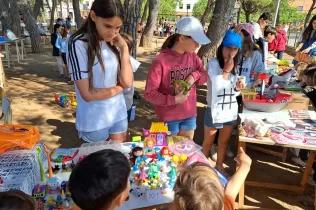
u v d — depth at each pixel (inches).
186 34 91.4
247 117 107.3
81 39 73.9
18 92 254.8
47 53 490.0
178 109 103.5
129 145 93.4
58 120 196.7
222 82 110.3
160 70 96.3
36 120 195.2
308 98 126.3
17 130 77.8
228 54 107.7
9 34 364.8
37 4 789.2
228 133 121.2
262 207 116.6
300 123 110.1
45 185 73.5
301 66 171.2
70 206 68.2
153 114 215.0
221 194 49.9
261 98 127.2
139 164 82.1
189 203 48.0
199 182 49.8
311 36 221.0
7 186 63.5
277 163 150.8
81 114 83.7
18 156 74.5
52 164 84.3
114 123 88.3
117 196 47.6
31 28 478.9
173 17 1761.8
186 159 85.0
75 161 83.7
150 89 96.1
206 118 121.3
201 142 172.2
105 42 78.9
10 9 524.1
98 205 45.9
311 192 126.3
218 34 261.6
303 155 148.2
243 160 73.8
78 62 74.0
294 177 138.1
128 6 194.9
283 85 149.9
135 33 204.2
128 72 82.4
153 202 71.0
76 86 79.4
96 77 78.2
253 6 1074.1
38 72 336.8
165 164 84.3
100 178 45.2
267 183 126.2
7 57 352.5
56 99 230.7
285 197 123.2
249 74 149.3
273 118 111.4
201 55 272.2
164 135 94.2
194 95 108.7
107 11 67.9
